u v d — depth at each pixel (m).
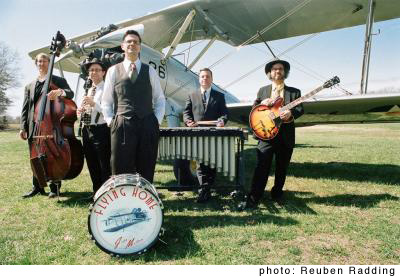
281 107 3.33
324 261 2.14
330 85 3.15
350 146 11.16
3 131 25.41
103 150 3.34
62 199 3.66
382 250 2.29
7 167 5.97
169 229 2.69
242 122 7.85
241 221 2.92
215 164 3.29
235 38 7.73
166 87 6.17
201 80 3.79
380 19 6.44
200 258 2.17
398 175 5.28
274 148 3.43
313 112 5.94
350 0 5.79
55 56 3.48
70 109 3.45
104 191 2.14
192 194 4.04
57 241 2.43
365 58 4.99
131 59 2.67
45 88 3.31
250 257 2.18
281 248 2.34
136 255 2.17
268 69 3.53
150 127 2.65
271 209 3.32
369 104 5.18
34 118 3.47
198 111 3.80
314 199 3.72
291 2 6.02
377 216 3.06
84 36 6.35
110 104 2.73
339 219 2.96
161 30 7.19
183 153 3.26
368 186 4.41
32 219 2.95
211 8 6.26
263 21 6.81
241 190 3.94
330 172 5.59
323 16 6.52
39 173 3.31
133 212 2.18
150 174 2.69
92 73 3.32
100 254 2.22
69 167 3.31
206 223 2.86
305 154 8.53
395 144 11.96
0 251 2.23
